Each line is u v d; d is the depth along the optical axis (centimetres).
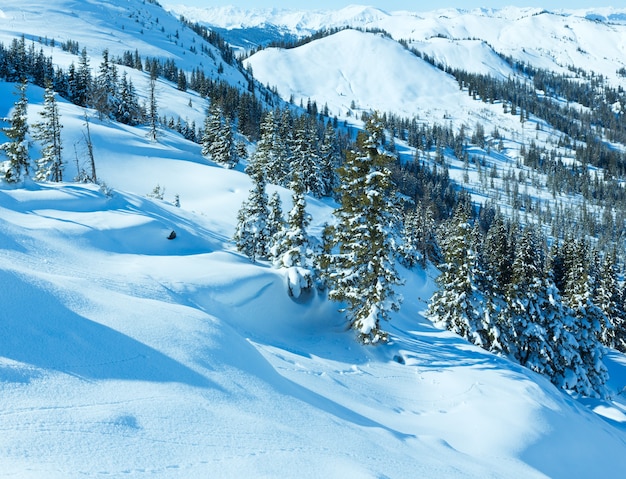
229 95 12731
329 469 637
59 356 748
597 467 1609
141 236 2817
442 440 1249
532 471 1310
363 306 2381
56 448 508
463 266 3138
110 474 486
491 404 1720
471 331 3097
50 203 2830
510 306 3300
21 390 614
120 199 3353
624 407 3403
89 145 4903
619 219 17362
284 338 2270
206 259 2769
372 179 2309
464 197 16775
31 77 10312
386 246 2312
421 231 6981
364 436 927
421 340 2795
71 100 9581
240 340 1219
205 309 2000
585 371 3328
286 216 4969
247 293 2370
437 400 1778
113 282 1720
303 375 1496
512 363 2367
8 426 525
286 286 2625
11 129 3994
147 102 12238
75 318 895
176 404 712
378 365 2131
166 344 938
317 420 905
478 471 1002
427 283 5925
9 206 2562
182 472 529
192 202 5350
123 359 816
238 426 704
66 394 645
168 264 2417
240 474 555
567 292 3884
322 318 2678
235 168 7556
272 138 6700
